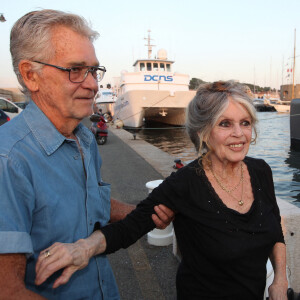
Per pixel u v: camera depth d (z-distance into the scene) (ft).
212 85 4.81
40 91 3.84
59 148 3.92
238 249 4.44
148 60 80.48
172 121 90.84
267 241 4.66
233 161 4.72
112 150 36.35
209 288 4.64
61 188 3.75
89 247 3.85
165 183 4.99
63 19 3.68
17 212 3.14
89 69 3.89
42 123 3.76
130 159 29.58
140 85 79.66
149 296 8.38
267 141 59.98
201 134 4.80
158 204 4.88
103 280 4.43
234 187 4.91
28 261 3.54
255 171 5.22
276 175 32.76
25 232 3.16
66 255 3.50
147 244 11.34
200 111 4.76
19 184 3.27
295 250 8.51
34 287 3.67
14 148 3.40
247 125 4.77
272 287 4.85
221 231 4.51
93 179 4.38
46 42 3.59
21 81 3.88
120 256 10.55
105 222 4.52
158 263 10.03
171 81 80.69
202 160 4.99
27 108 3.87
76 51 3.71
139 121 77.00
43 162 3.63
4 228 2.97
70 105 3.89
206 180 4.81
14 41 3.73
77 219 3.87
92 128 41.75
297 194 25.71
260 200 4.93
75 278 4.01
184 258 4.96
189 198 4.75
